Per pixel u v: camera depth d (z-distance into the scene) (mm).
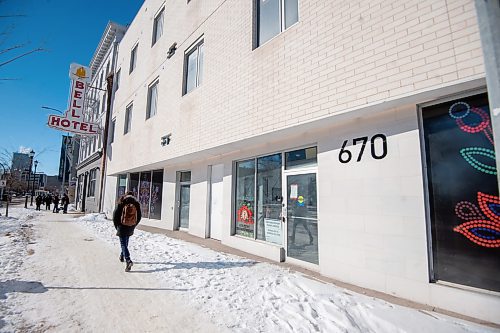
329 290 4141
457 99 3779
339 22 4770
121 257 5973
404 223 4023
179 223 11305
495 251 3322
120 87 17266
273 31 6395
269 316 3420
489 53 1951
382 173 4348
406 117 4164
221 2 8109
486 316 3209
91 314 3463
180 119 9703
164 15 12195
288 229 6152
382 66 4125
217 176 9172
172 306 3711
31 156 31297
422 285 3762
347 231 4719
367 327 3123
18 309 3510
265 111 6090
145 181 14000
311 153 5805
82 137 25406
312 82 5117
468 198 3582
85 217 15859
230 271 5199
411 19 3879
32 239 8547
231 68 7340
